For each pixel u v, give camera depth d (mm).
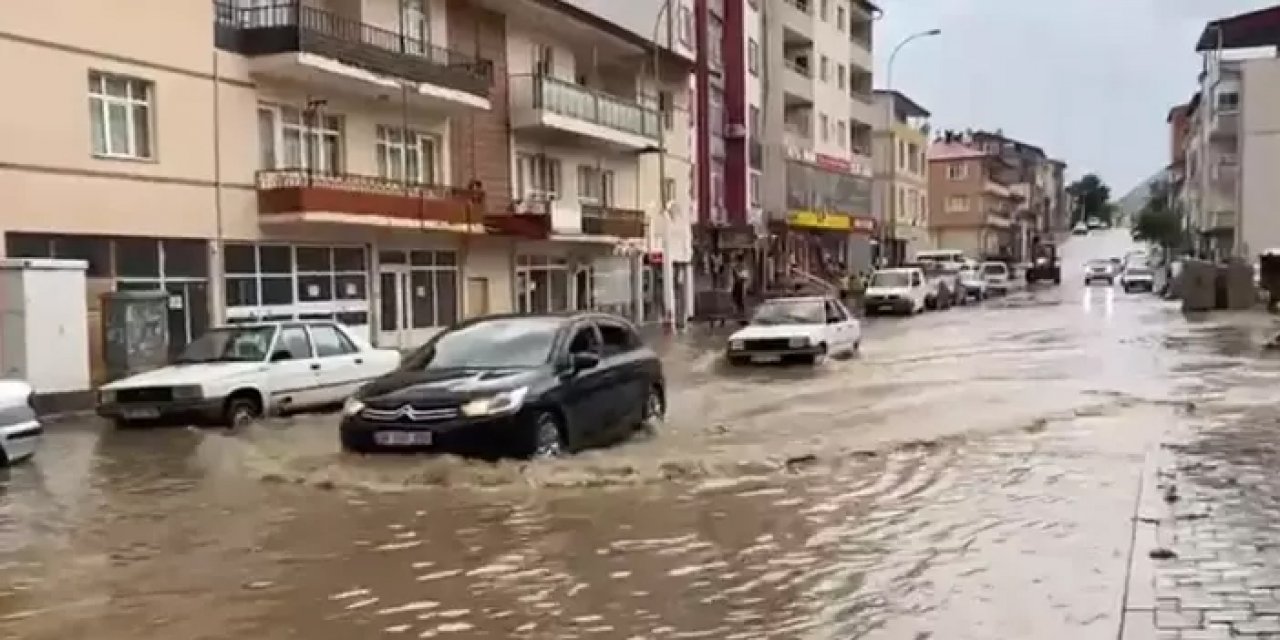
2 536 9055
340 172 27938
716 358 27031
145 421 15703
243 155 24703
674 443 13133
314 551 8250
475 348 12484
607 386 12938
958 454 12172
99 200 21359
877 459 11938
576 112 37125
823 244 69250
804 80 63938
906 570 7438
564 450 11938
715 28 54375
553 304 38344
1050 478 10539
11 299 18312
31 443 12781
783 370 23438
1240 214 67438
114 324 20422
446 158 32281
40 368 18391
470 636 6266
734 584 7219
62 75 20688
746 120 56469
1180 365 22594
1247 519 8336
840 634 6156
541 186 37844
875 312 47156
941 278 51969
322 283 27234
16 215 19859
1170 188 113438
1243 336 30812
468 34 33375
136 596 7195
